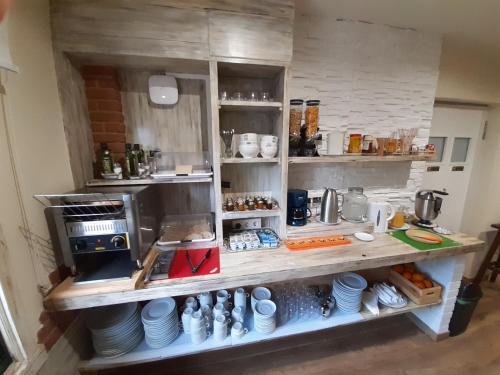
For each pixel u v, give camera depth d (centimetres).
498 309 194
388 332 170
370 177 175
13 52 80
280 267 113
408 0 125
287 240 139
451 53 179
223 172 147
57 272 100
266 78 140
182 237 130
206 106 138
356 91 158
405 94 167
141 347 121
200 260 118
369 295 156
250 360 148
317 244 135
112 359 114
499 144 212
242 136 124
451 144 217
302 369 142
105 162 118
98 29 98
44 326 91
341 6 132
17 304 80
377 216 152
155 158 133
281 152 126
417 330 171
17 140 81
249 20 109
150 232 122
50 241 96
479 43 171
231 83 138
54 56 99
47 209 95
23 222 84
